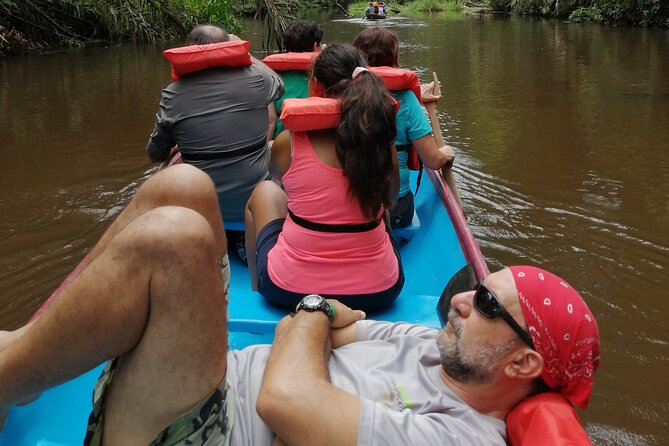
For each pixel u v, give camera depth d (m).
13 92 9.61
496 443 1.51
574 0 26.06
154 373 1.44
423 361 1.72
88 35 15.72
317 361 1.61
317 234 2.27
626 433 2.88
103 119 7.95
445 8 37.38
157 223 1.38
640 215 5.15
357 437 1.46
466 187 5.73
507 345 1.49
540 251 4.54
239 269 3.17
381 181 2.18
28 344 1.40
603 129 7.73
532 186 5.78
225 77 3.13
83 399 2.12
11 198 5.37
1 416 1.51
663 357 3.42
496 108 8.84
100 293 1.36
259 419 1.69
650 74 11.48
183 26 16.53
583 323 1.45
